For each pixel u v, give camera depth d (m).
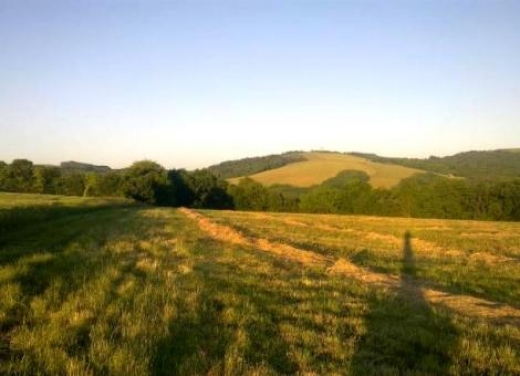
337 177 131.00
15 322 9.35
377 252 27.23
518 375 8.14
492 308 13.26
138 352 7.72
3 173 101.81
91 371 6.98
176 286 12.70
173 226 35.22
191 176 111.12
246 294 12.75
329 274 17.64
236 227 38.25
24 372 6.95
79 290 11.39
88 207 48.88
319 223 53.09
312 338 9.26
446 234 42.22
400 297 13.78
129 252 19.41
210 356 7.98
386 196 100.50
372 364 8.13
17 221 29.06
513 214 90.44
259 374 7.27
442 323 10.90
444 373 8.05
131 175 98.94
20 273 12.71
